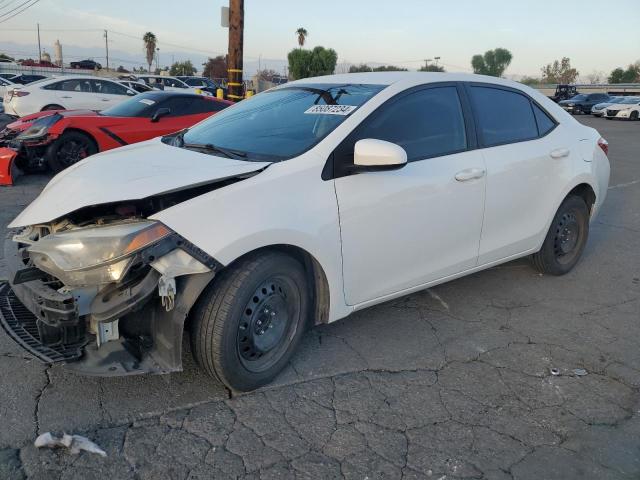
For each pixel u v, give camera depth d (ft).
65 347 8.64
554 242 15.44
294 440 8.78
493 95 13.58
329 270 10.30
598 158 16.02
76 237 8.52
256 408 9.55
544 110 14.90
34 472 7.83
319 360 11.18
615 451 8.80
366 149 9.84
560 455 8.67
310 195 9.96
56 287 9.02
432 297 14.52
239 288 9.11
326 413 9.49
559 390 10.44
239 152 10.93
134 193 9.02
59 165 28.35
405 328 12.73
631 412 9.82
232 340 9.20
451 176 11.94
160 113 29.99
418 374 10.84
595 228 22.07
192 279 8.70
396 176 11.06
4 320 9.45
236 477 7.95
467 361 11.41
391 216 11.02
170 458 8.27
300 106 12.10
